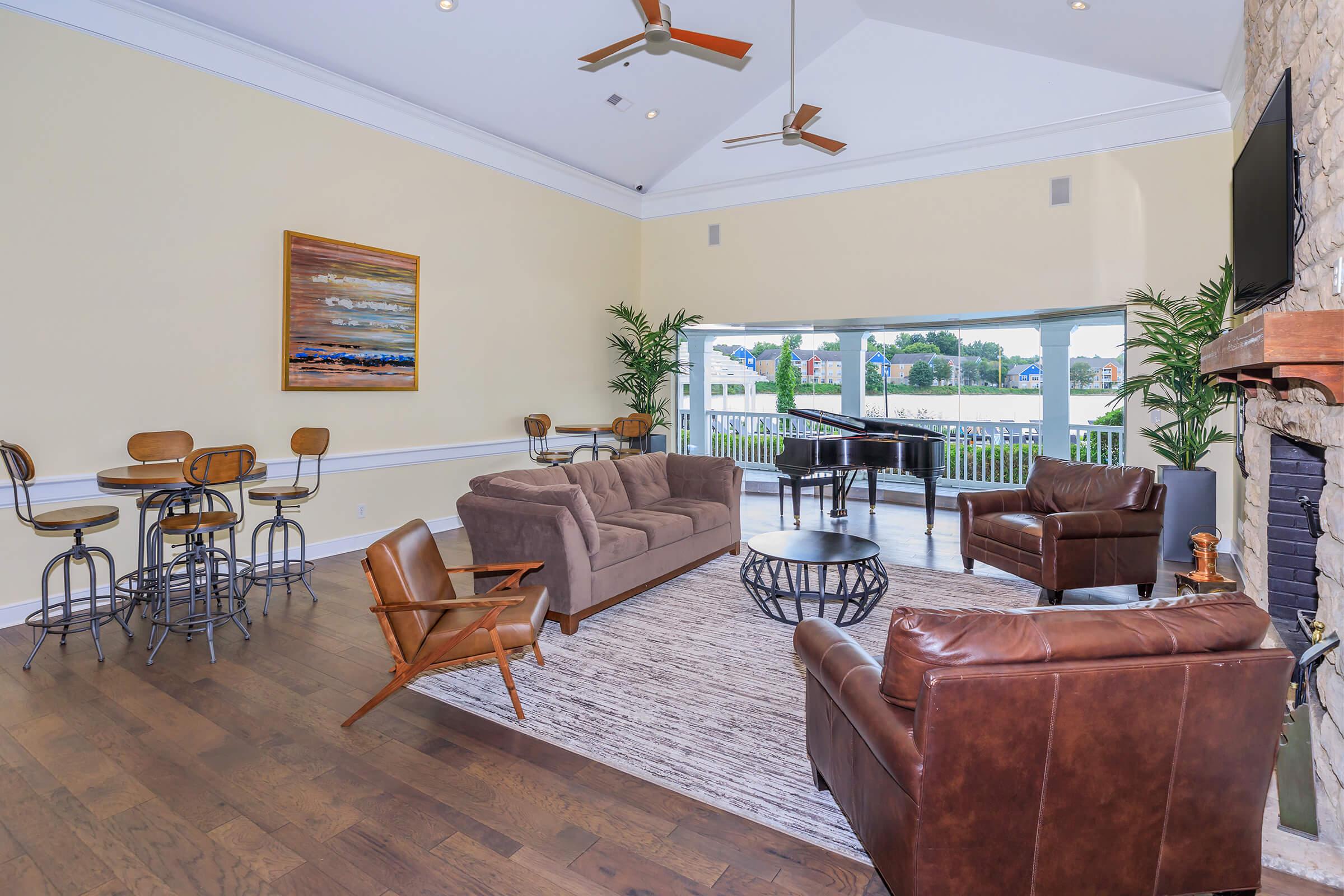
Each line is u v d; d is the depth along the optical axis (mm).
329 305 5195
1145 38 5020
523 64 5602
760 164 7590
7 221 3721
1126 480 4266
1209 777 1584
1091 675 1494
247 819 2137
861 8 6566
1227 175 5559
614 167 7652
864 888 1854
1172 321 5699
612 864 1948
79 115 3955
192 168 4445
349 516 5480
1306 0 2637
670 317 8141
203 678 3148
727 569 4992
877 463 5980
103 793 2260
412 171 5816
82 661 3326
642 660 3395
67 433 3965
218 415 4625
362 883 1857
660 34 3957
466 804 2223
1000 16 5574
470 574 4656
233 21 4473
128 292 4176
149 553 4070
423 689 3062
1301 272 2719
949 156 6637
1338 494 2152
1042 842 1555
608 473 5016
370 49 4996
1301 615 2707
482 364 6523
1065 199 6164
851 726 1883
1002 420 7961
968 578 4781
